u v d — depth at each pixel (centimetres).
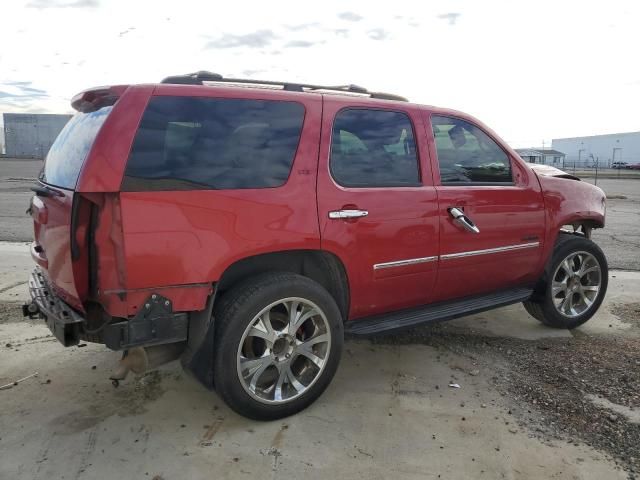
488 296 423
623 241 962
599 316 517
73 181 268
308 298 310
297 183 306
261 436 296
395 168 356
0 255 714
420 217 355
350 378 373
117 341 260
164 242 263
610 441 296
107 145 253
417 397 345
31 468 263
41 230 311
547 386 362
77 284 264
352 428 306
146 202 259
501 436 300
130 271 256
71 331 274
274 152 303
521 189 420
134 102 265
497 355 417
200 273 273
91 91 288
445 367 394
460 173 391
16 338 429
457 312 381
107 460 271
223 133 289
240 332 288
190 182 273
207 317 281
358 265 331
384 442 292
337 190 321
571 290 473
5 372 368
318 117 321
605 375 379
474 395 349
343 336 331
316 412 323
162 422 308
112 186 251
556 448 289
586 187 478
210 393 344
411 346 435
